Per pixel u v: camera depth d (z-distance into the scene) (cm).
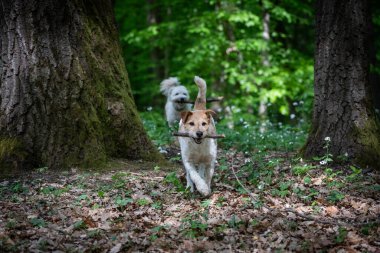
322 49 741
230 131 1047
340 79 725
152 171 724
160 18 2009
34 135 720
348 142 710
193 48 1593
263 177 661
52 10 733
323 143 730
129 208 556
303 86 1501
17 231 484
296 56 1681
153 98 2048
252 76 1563
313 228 486
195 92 1645
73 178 671
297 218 510
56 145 718
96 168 715
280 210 535
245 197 584
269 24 1678
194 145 599
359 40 722
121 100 788
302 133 1027
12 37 729
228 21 1602
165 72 1969
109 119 767
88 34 773
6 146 703
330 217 518
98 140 738
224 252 432
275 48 1669
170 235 476
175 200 586
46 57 732
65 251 439
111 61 801
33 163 715
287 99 1639
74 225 496
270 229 483
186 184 661
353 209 538
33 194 608
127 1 1978
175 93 1106
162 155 808
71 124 724
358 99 718
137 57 2045
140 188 630
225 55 1669
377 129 717
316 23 756
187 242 454
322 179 637
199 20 1609
